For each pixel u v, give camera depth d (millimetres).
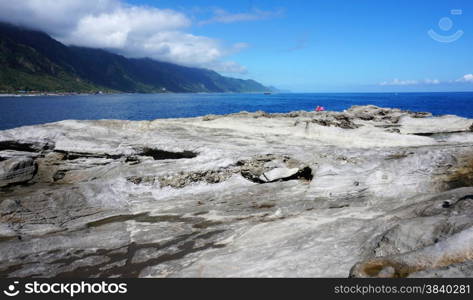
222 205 13961
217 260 8922
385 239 7836
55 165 18625
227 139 20844
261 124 25516
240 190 15461
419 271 6152
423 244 7285
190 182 16312
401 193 12500
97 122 22938
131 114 77750
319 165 15617
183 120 28547
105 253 10250
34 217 12945
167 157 19031
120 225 12336
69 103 129750
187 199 15047
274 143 20219
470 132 23297
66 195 14414
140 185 16062
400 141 20938
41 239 10852
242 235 10586
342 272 7238
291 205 13000
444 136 22953
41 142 19281
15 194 15594
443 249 6395
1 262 9867
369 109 41031
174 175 16406
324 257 8047
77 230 12078
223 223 12117
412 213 9508
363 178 13695
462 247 6336
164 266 9219
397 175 13391
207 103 143750
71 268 9469
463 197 9258
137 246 10633
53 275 9148
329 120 26719
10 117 67875
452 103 128125
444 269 6043
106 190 15188
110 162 18625
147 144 19297
